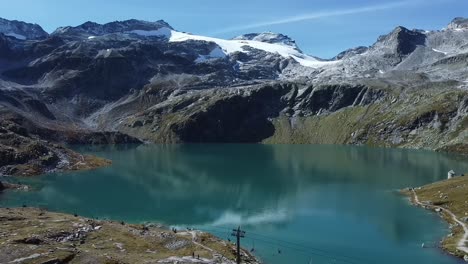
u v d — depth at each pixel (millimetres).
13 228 94062
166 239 99000
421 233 112562
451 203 137625
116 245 89875
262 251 102062
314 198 159625
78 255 76875
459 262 91312
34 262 71188
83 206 150000
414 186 179000
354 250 101312
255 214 138125
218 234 116250
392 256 96125
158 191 176375
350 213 136250
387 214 133375
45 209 142250
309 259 95688
